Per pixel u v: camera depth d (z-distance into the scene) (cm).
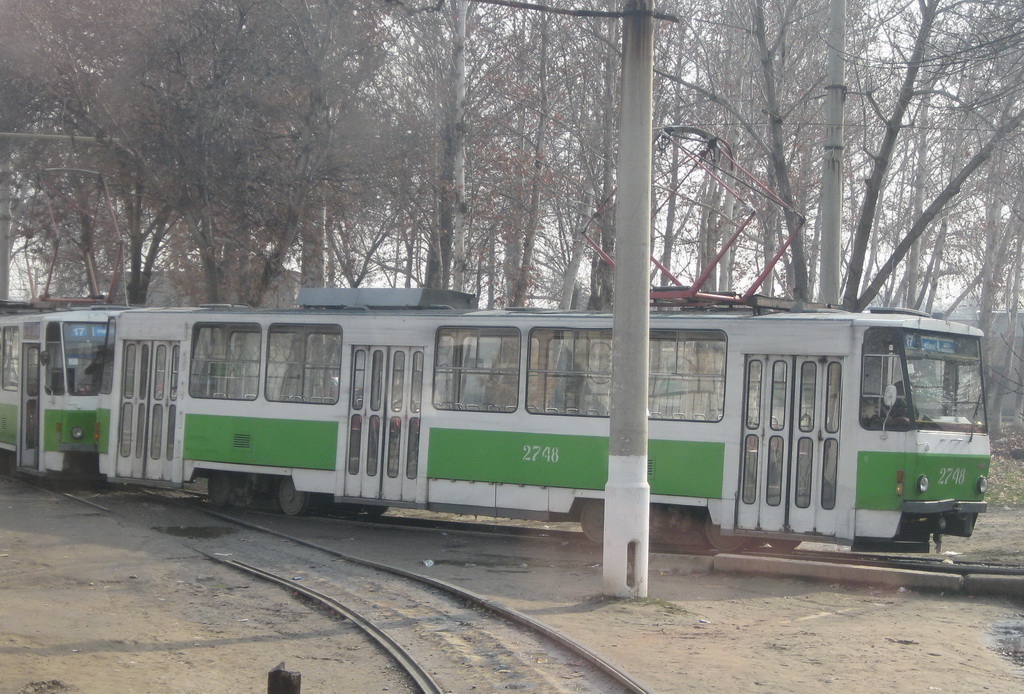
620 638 888
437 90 2659
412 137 2609
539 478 1466
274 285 2633
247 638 911
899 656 843
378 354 1597
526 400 1485
